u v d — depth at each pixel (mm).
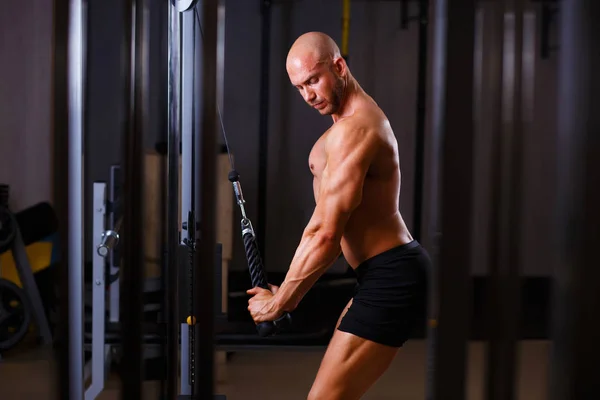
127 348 1205
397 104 4754
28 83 4309
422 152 4383
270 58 4637
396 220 1719
